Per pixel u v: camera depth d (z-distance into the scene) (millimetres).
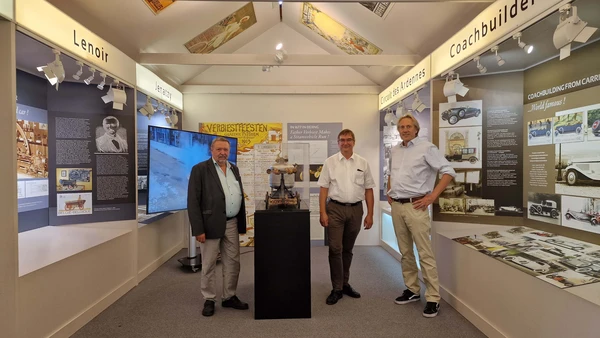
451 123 2992
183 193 4027
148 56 3869
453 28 3201
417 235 2781
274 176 2871
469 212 2850
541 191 2281
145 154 3994
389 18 3596
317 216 5238
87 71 2908
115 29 3318
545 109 2223
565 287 1722
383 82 5062
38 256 2418
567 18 1823
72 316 2508
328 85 5273
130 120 3484
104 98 3127
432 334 2447
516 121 2494
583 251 1920
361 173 3041
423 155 2768
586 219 1918
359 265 4188
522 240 2428
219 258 4363
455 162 2959
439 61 3158
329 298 2982
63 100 3248
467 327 2553
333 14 4137
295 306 2695
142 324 2623
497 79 2602
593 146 1859
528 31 2135
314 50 5281
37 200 3213
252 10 4309
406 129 2826
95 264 2803
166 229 4504
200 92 5133
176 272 3959
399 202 2916
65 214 3342
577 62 1944
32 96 3084
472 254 2617
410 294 3006
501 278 2266
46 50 2434
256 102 5223
